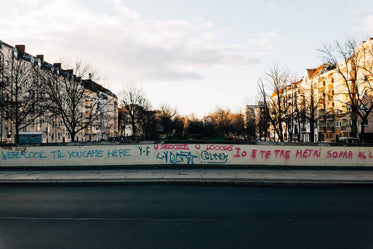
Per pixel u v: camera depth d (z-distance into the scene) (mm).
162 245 5422
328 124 71250
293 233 6121
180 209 8242
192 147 16359
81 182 12883
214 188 11883
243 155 16281
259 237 5867
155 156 16344
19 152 16469
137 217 7398
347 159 16234
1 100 37469
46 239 5758
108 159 16328
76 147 16344
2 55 47625
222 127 102938
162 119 100500
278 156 16203
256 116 67875
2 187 12398
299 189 11734
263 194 10594
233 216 7500
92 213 7805
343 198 9938
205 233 6117
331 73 66875
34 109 41000
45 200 9570
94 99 47812
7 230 6348
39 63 57594
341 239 5762
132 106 72375
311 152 16234
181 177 13219
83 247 5328
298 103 52281
